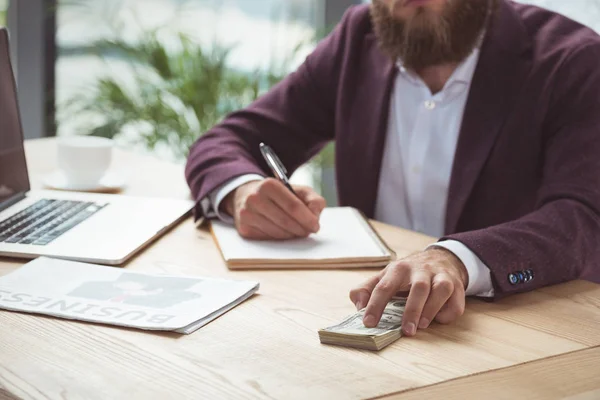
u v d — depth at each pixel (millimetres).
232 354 1085
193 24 3580
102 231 1558
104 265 1420
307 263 1448
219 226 1650
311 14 3547
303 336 1152
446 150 1940
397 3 1849
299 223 1566
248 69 3502
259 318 1213
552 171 1683
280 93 2107
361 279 1403
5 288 1281
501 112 1831
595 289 1404
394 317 1212
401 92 1989
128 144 3434
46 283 1307
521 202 1830
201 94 3252
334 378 1020
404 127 1992
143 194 1873
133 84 3541
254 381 1007
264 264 1441
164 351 1088
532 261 1379
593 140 1662
